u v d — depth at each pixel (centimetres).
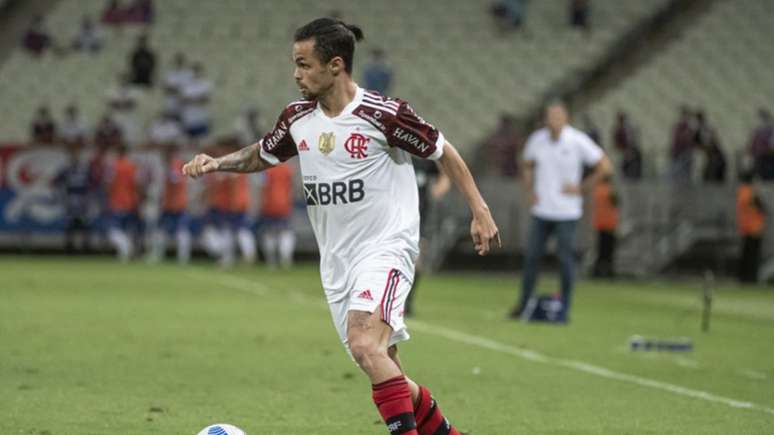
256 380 3272
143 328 4516
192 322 4784
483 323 5047
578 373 3569
